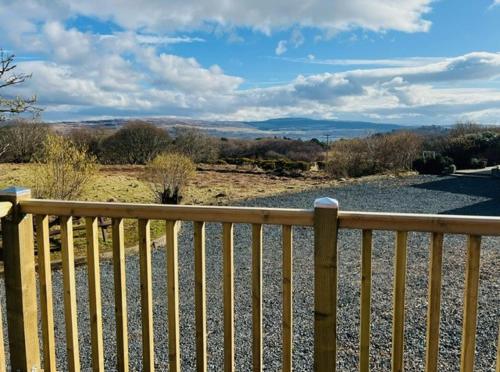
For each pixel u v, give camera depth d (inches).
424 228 59.6
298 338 146.0
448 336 141.9
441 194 562.3
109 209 71.8
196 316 70.2
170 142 882.8
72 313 76.7
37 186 343.6
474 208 459.2
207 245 309.4
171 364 72.1
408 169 813.9
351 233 334.6
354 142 797.9
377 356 129.0
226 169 818.8
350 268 237.8
